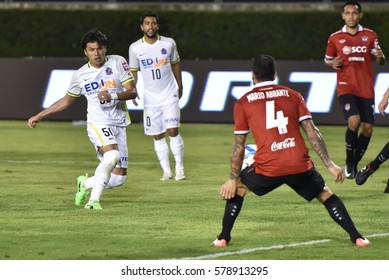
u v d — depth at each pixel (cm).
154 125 4559
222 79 7181
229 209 2838
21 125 7619
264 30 8838
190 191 4125
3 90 7469
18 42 9056
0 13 9044
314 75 7062
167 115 4525
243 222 3303
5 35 9050
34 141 6425
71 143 6316
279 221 3322
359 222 3312
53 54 9031
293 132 2750
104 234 3077
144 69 4553
